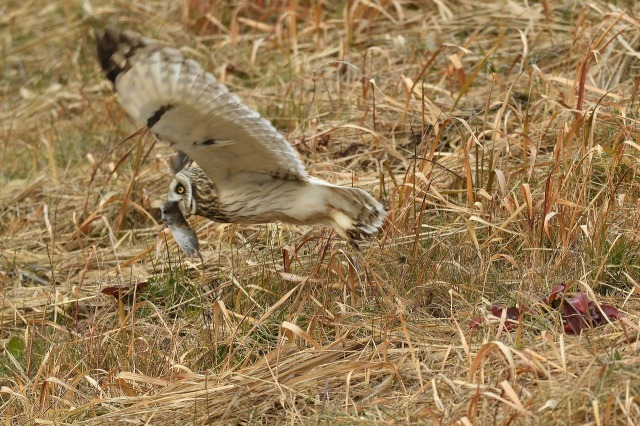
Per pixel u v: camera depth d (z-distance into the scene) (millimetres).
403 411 10188
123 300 13961
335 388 10867
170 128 10414
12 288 15016
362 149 15852
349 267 12406
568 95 15195
